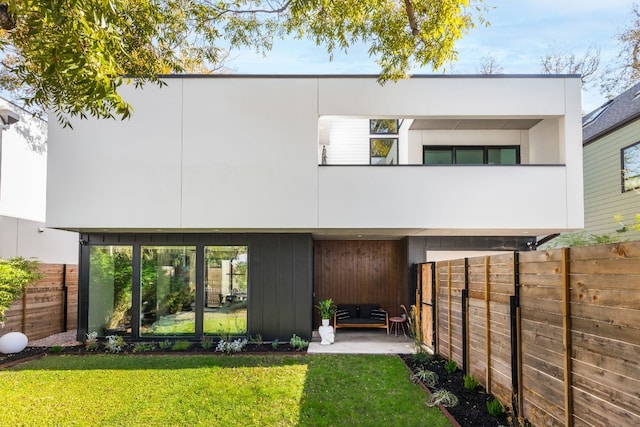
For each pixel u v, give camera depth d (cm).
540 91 952
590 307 358
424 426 498
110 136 962
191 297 1047
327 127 1217
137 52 595
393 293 1273
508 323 525
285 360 827
